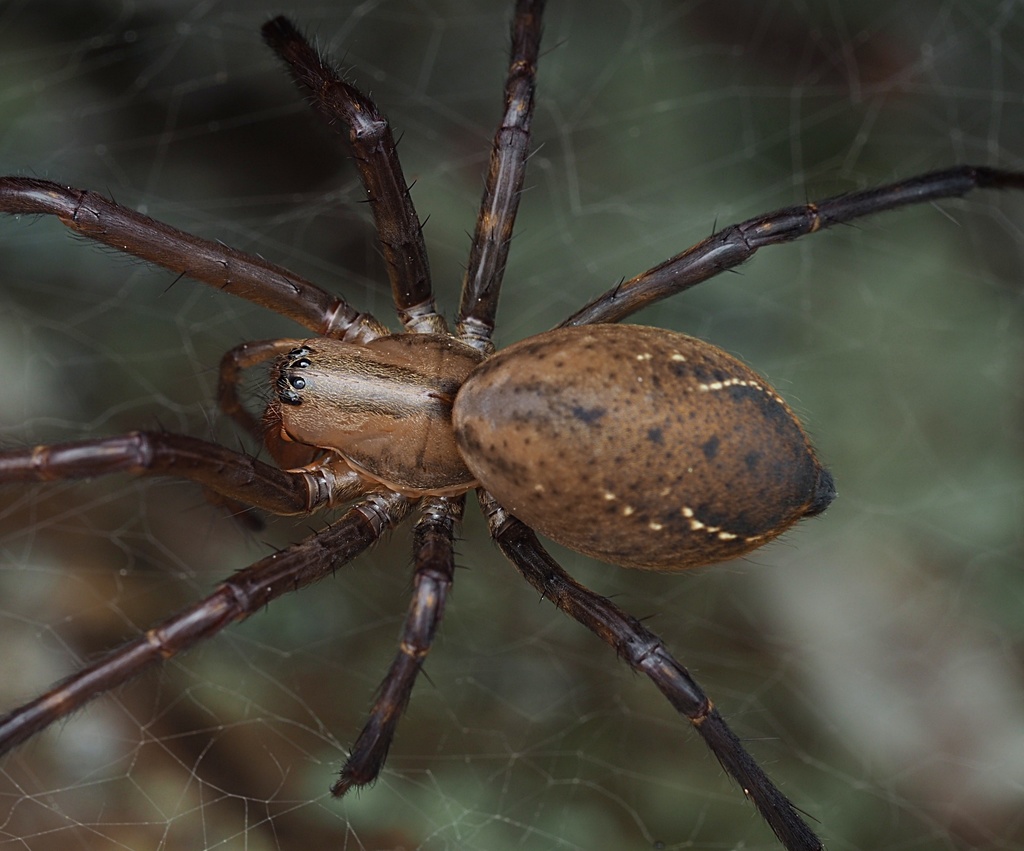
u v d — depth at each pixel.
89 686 0.12
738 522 0.12
